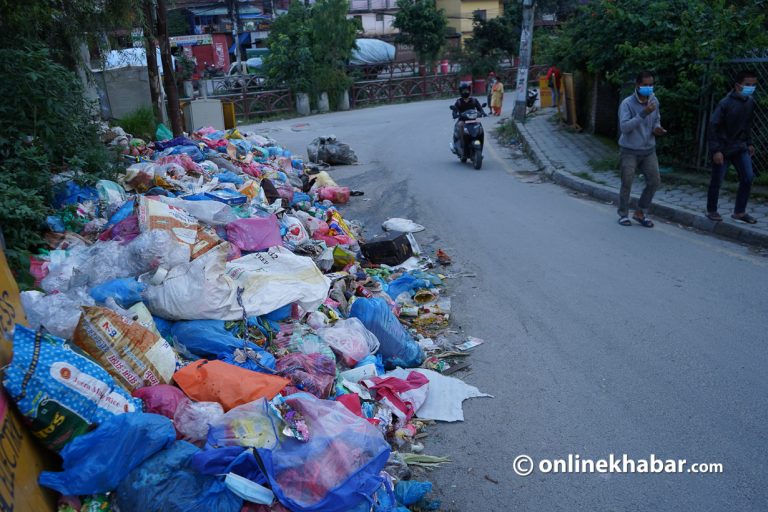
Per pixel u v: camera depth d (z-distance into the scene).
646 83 7.68
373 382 4.25
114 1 8.89
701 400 4.14
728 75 9.52
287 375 3.80
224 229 5.80
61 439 2.72
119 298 4.10
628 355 4.80
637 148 7.96
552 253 7.40
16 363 2.62
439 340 5.33
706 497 3.30
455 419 4.16
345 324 4.77
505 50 39.66
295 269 5.06
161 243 4.62
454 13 45.09
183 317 4.10
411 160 14.93
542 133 16.91
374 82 34.00
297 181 10.75
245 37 43.75
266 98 29.20
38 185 5.84
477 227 8.84
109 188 6.46
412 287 6.40
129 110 13.81
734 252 6.96
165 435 2.87
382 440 3.18
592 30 14.02
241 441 3.00
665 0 11.56
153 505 2.68
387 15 46.91
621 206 8.33
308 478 2.87
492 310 5.91
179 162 8.16
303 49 29.91
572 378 4.56
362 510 2.91
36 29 7.58
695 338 4.97
